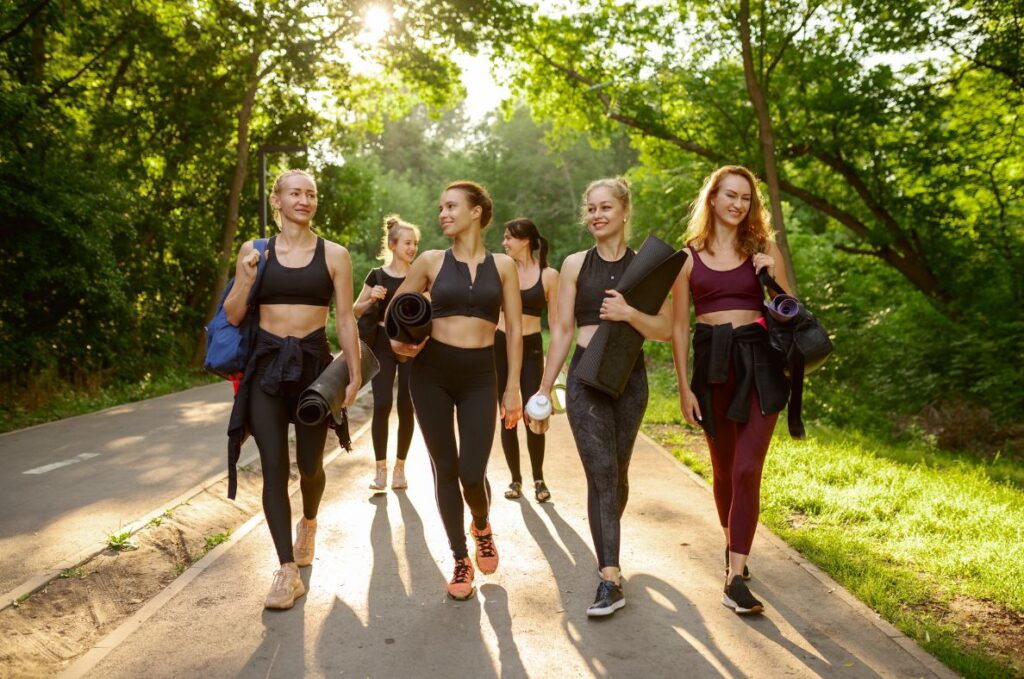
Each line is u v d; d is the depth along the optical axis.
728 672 2.95
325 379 3.63
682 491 5.93
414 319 3.56
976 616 3.51
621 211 3.98
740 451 3.63
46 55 17.27
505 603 3.69
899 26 14.28
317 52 20.81
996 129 15.40
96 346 15.05
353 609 3.62
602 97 17.50
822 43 15.44
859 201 17.12
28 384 12.42
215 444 8.31
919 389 13.34
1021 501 6.05
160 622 3.47
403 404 6.05
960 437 11.30
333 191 28.36
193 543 4.76
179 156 21.33
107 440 8.66
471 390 3.89
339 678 2.93
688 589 3.84
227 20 20.38
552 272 5.91
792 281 14.27
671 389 14.39
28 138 13.58
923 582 3.91
